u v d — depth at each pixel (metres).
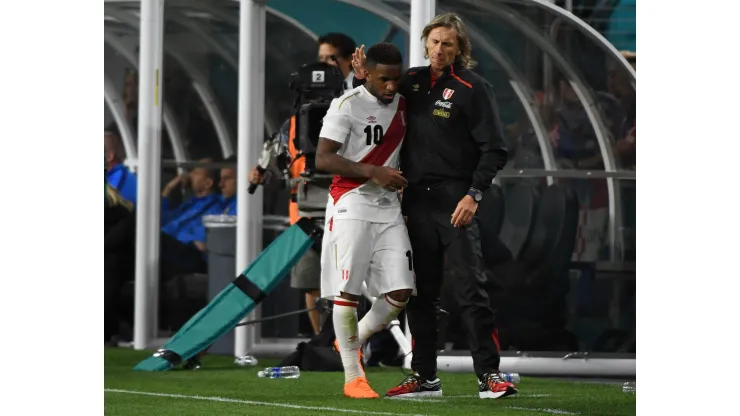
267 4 36.88
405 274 21.41
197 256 36.56
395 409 20.38
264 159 29.27
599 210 30.94
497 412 19.98
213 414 19.98
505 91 31.31
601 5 30.92
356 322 22.11
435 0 30.20
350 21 37.06
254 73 33.38
